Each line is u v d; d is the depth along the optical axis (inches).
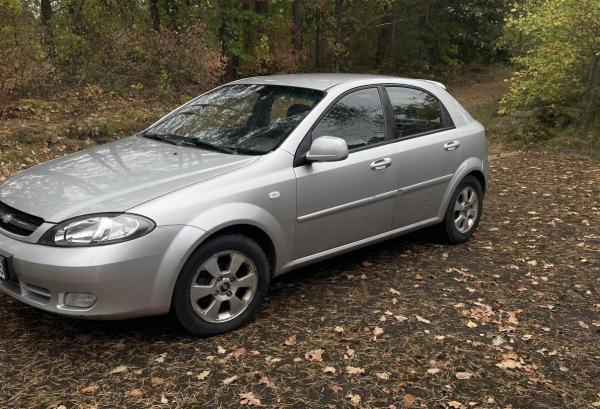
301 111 170.7
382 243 221.3
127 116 434.6
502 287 185.3
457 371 136.3
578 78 456.1
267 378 129.5
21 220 138.1
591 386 133.2
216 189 143.3
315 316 159.5
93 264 126.5
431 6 1080.8
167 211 134.8
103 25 553.3
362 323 156.6
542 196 302.7
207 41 599.5
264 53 728.3
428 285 183.6
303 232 163.3
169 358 136.2
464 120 220.1
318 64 958.4
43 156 329.7
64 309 130.2
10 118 386.9
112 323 151.6
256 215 148.4
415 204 197.0
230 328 148.7
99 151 171.2
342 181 169.8
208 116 183.3
